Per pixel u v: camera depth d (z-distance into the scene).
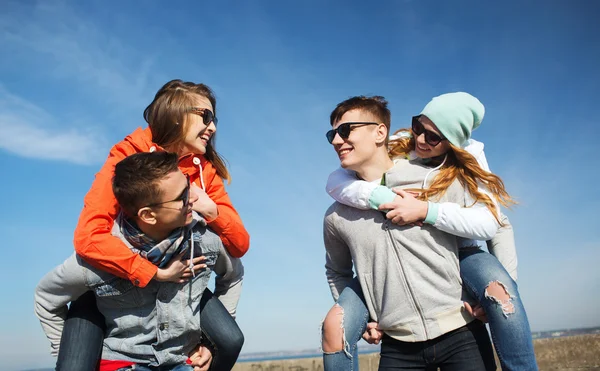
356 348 2.37
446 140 2.38
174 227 1.94
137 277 1.87
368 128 2.46
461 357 2.23
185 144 2.28
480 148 2.54
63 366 1.87
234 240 2.23
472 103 2.38
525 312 2.12
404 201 2.27
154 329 2.00
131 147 2.18
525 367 2.06
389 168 2.56
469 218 2.21
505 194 2.34
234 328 2.18
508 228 2.47
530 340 2.08
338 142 2.47
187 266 1.99
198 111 2.26
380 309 2.38
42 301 1.98
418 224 2.30
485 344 2.29
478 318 2.26
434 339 2.28
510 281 2.16
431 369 2.37
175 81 2.35
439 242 2.30
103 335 2.01
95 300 2.05
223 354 2.17
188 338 2.07
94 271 1.91
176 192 1.88
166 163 1.89
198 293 2.07
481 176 2.32
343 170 2.63
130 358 1.98
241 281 2.42
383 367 2.42
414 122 2.45
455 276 2.29
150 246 1.96
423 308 2.27
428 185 2.40
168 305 1.99
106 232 1.90
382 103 2.62
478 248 2.44
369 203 2.34
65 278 1.91
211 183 2.38
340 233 2.54
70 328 1.95
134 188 1.83
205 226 2.16
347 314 2.36
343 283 2.74
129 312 1.99
